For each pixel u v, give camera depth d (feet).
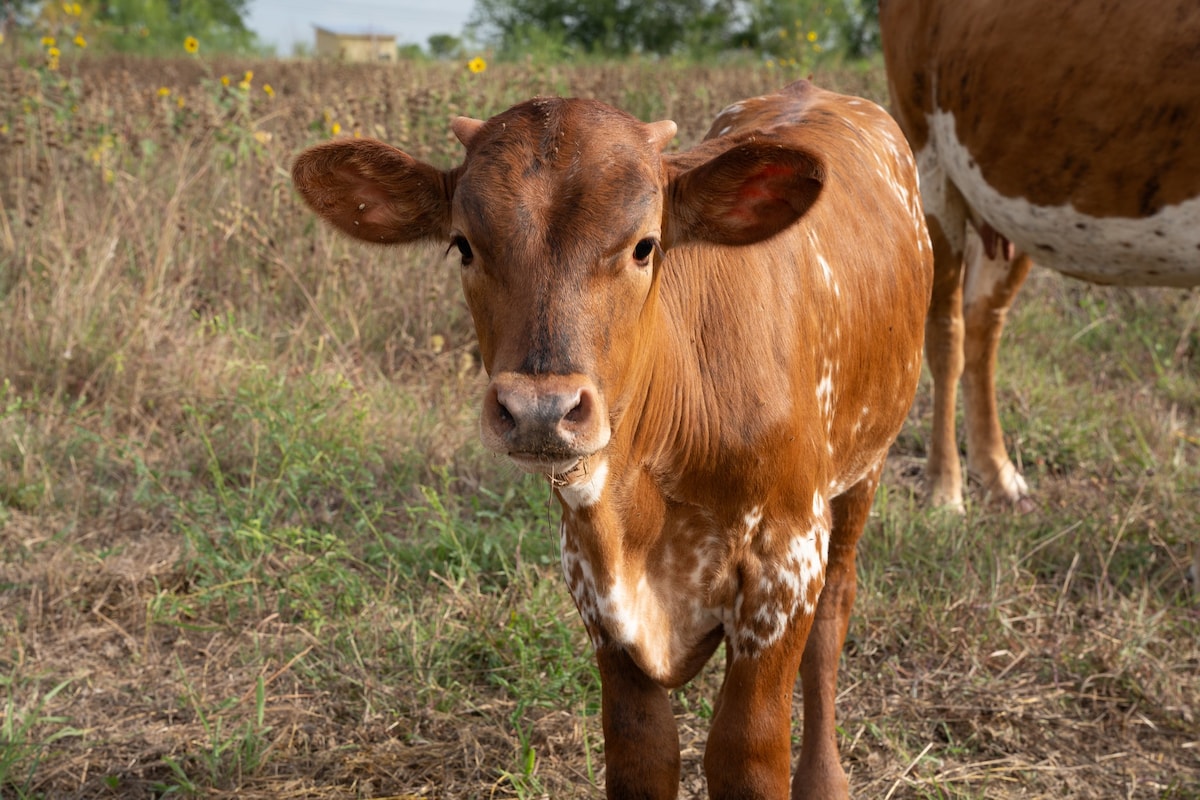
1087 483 19.24
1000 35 16.35
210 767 11.95
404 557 15.93
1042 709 13.43
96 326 21.09
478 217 8.11
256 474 18.03
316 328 22.68
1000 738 12.93
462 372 20.97
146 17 113.70
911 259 13.03
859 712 13.28
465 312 23.48
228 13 147.84
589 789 11.95
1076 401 21.58
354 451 17.67
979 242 19.22
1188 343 24.44
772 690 9.92
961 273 18.38
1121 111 15.29
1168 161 15.16
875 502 17.43
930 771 12.28
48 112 26.71
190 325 22.47
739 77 46.88
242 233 24.03
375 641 14.01
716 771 9.80
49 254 22.71
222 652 14.34
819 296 10.86
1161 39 14.79
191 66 60.13
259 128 30.42
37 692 13.33
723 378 9.52
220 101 27.45
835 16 90.74
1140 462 19.33
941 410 18.39
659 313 9.14
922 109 18.35
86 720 13.00
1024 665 14.23
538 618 14.24
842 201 11.86
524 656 13.34
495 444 7.64
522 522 16.31
